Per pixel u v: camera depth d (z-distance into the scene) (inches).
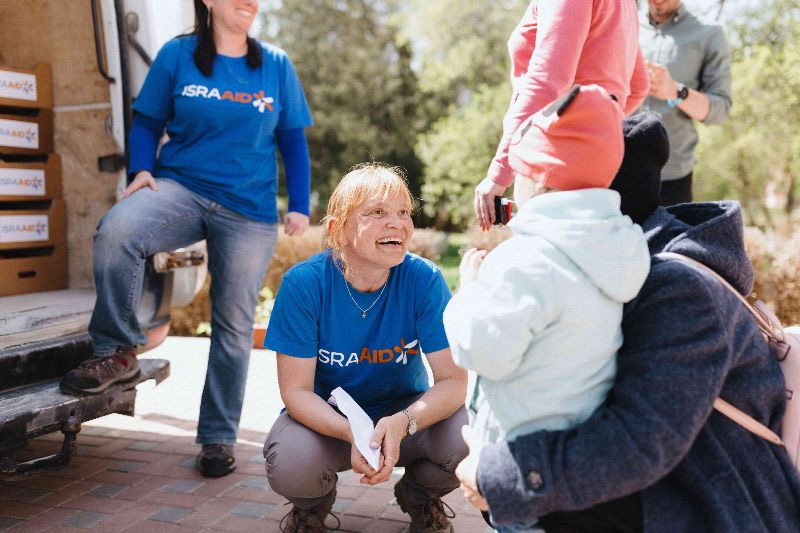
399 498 101.6
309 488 91.8
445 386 90.4
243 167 127.0
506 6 713.0
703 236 61.1
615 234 58.0
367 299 92.9
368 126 883.4
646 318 58.1
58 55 150.2
